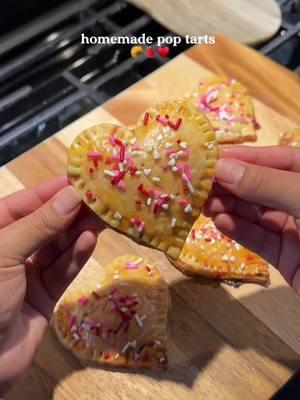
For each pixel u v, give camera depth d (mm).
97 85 344
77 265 232
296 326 257
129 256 271
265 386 238
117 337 244
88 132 200
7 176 301
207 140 198
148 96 336
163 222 197
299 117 333
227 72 351
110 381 239
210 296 266
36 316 227
